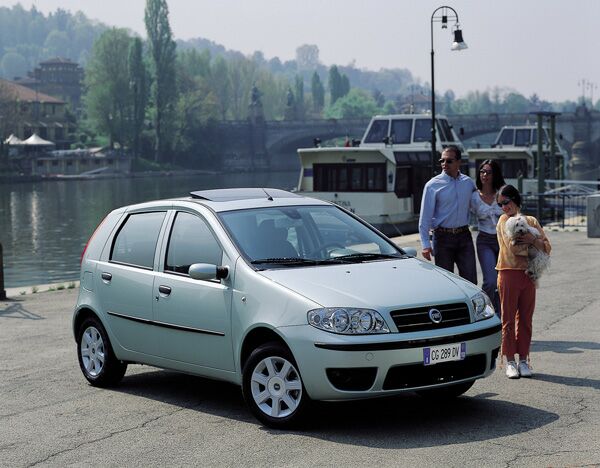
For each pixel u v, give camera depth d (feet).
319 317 23.73
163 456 22.98
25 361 36.47
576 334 36.86
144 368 34.53
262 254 26.63
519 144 159.12
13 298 56.29
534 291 29.66
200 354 27.22
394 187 113.60
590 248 73.51
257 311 25.14
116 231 31.17
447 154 33.96
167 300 28.14
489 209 33.81
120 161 502.38
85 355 31.96
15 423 26.96
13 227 197.57
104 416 27.35
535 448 22.11
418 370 23.72
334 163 115.75
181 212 29.12
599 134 490.49
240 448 23.26
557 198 114.01
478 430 23.84
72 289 61.16
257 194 29.91
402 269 26.25
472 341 24.40
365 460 21.71
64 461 23.03
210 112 583.99
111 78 522.88
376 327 23.44
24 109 531.50
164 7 536.42
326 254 27.32
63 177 462.60
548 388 28.02
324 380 23.52
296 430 24.61
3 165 450.30
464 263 34.24
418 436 23.52
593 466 20.62
